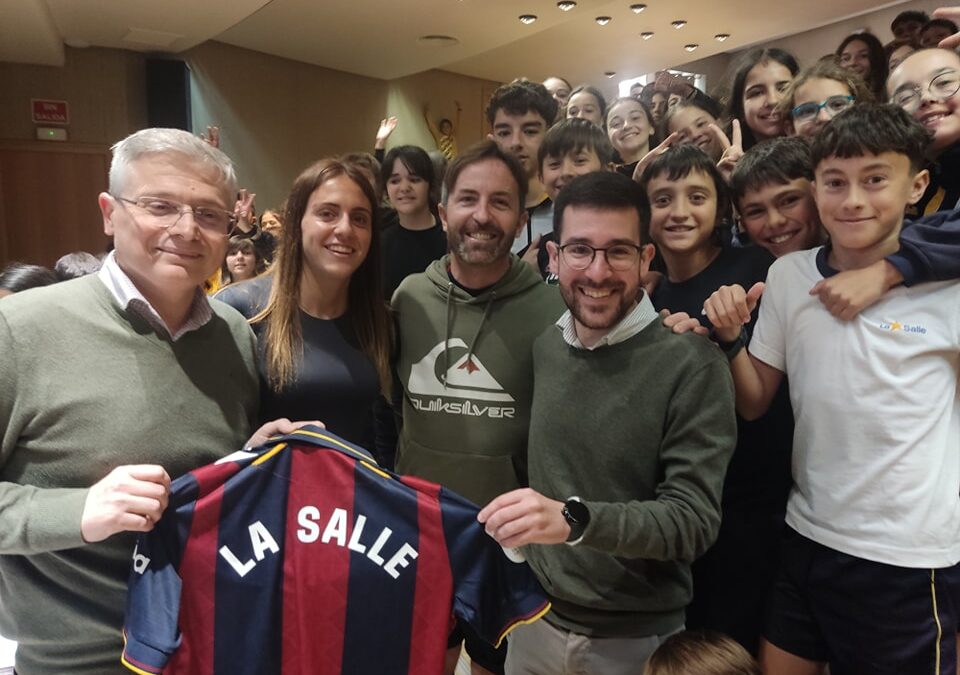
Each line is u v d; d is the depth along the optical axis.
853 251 1.38
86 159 6.62
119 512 1.00
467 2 5.54
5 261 6.50
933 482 1.30
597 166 2.23
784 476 1.67
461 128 9.23
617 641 1.43
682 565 1.45
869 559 1.35
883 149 1.29
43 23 5.21
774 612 1.56
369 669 1.19
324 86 7.80
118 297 1.17
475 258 1.65
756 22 7.01
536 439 1.48
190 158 1.17
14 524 1.02
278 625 1.18
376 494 1.20
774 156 1.79
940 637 1.33
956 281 1.31
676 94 3.53
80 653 1.19
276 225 4.31
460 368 1.69
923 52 1.66
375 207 1.63
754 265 1.79
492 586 1.17
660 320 1.41
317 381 1.53
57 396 1.11
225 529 1.16
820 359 1.39
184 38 6.12
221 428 1.26
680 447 1.31
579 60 8.45
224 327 1.33
